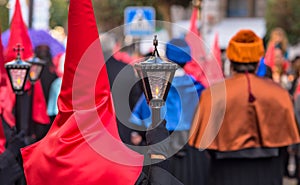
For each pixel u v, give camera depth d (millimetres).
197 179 8727
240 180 7266
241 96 7188
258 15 34625
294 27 32625
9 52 7949
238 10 34531
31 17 13375
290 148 13094
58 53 11070
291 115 7254
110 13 23109
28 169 4250
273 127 7203
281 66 13906
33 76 7504
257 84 7238
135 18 15812
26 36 8008
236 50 7254
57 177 4121
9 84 6703
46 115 9312
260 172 7289
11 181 5250
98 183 4098
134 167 4195
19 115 6469
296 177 13234
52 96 10398
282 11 32688
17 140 5363
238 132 7160
